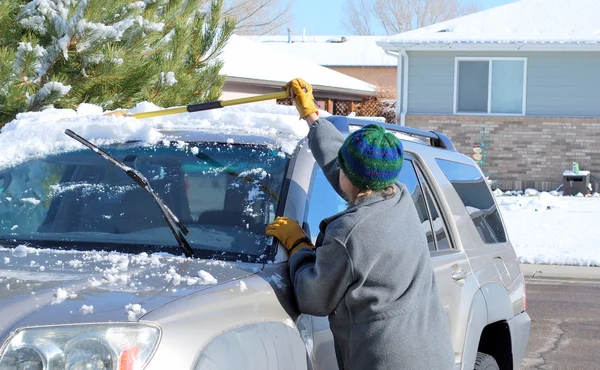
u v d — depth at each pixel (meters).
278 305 2.72
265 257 2.97
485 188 5.00
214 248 3.03
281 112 4.29
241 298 2.58
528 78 22.70
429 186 4.21
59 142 3.73
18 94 8.74
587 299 9.64
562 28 22.94
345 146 2.80
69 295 2.41
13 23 9.23
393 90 30.17
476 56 22.86
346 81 28.16
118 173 3.47
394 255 2.70
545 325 8.28
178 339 2.27
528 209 18.16
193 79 11.39
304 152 3.40
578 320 8.52
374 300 2.69
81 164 3.57
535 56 22.61
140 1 10.65
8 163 3.69
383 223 2.72
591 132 22.42
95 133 3.71
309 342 2.86
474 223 4.58
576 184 21.88
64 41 9.06
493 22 23.98
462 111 23.16
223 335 2.40
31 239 3.23
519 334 4.80
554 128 22.61
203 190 3.29
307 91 3.34
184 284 2.57
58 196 3.45
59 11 9.26
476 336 4.10
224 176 3.32
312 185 3.31
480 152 22.39
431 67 23.11
